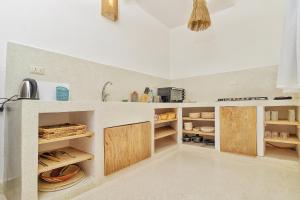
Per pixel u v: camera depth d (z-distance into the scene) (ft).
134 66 8.06
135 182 4.82
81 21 5.92
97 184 4.54
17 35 4.49
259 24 7.66
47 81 4.97
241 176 5.17
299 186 4.52
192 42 9.71
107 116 4.86
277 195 4.09
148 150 6.26
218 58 8.77
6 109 4.26
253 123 6.37
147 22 8.90
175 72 10.34
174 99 8.87
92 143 4.58
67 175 4.30
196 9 5.74
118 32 7.29
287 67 4.83
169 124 9.06
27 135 3.34
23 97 4.08
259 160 6.27
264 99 6.42
